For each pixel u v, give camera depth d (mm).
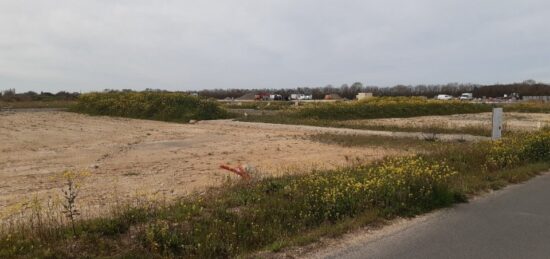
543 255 5215
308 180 8117
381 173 8258
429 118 36219
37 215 6098
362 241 5656
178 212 6250
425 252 5289
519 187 9008
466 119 34812
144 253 5008
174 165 12391
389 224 6387
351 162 12727
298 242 5523
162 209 6488
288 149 16172
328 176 8562
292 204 6887
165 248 5098
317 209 6699
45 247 4941
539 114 43312
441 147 14523
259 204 6906
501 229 6207
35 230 5484
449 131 22250
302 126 25719
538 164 11227
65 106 49938
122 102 36844
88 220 5883
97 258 4777
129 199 7996
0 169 11625
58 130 23453
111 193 8609
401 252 5289
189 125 28203
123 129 24719
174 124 28938
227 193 7691
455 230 6145
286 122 28594
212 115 33000
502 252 5309
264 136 21031
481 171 10102
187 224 5793
